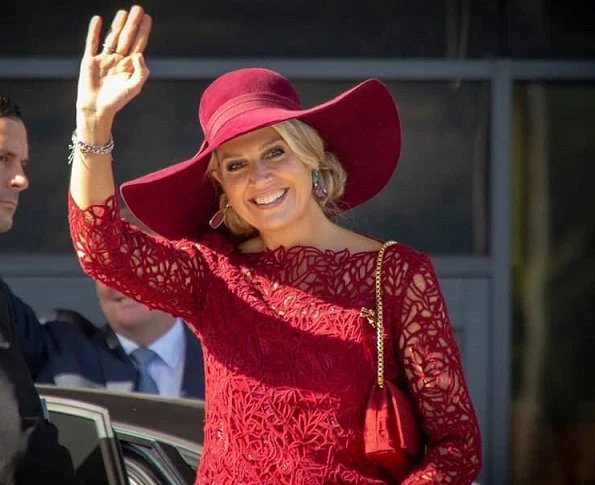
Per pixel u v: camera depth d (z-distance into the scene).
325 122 7.53
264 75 7.58
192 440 8.70
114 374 11.33
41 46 16.55
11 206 8.32
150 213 7.86
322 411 7.02
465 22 16.66
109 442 8.00
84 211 7.03
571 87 16.80
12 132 8.27
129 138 16.56
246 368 7.13
